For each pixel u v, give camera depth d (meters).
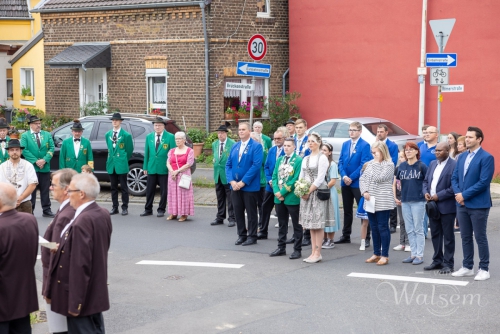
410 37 20.80
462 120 19.61
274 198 11.65
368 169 10.61
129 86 24.33
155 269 10.54
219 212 14.02
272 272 10.23
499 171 19.00
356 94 22.27
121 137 14.96
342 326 7.71
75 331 6.41
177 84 23.34
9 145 11.41
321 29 23.05
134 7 23.66
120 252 11.67
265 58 24.05
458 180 9.76
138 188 17.19
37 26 32.94
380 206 10.51
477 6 19.08
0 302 6.38
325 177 10.65
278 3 24.23
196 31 22.77
